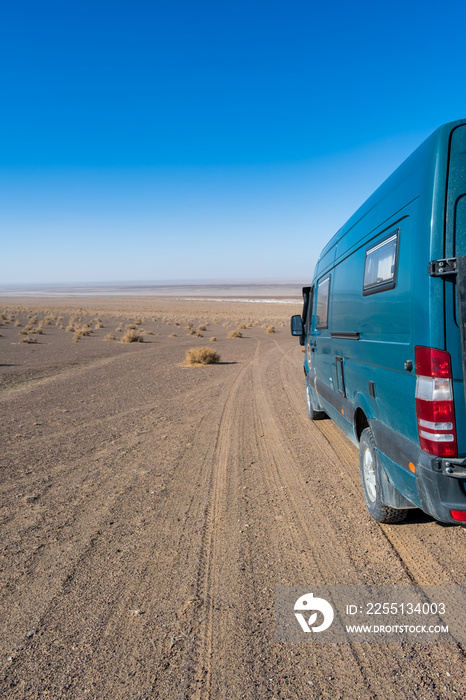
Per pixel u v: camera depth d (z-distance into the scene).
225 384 14.85
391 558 3.96
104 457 7.45
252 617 3.25
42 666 2.84
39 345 29.84
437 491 3.21
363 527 4.59
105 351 26.52
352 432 5.50
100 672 2.77
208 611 3.34
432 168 3.27
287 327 49.81
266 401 11.73
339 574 3.75
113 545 4.43
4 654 2.96
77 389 14.47
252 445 7.78
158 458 7.28
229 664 2.79
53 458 7.48
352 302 5.30
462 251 3.15
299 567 3.89
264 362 20.95
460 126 3.23
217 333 42.62
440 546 4.14
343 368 5.77
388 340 3.96
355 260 5.23
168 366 20.09
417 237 3.38
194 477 6.31
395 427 3.90
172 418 10.16
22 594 3.65
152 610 3.38
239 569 3.90
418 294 3.32
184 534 4.60
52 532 4.79
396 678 2.62
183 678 2.69
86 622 3.26
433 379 3.18
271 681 2.64
